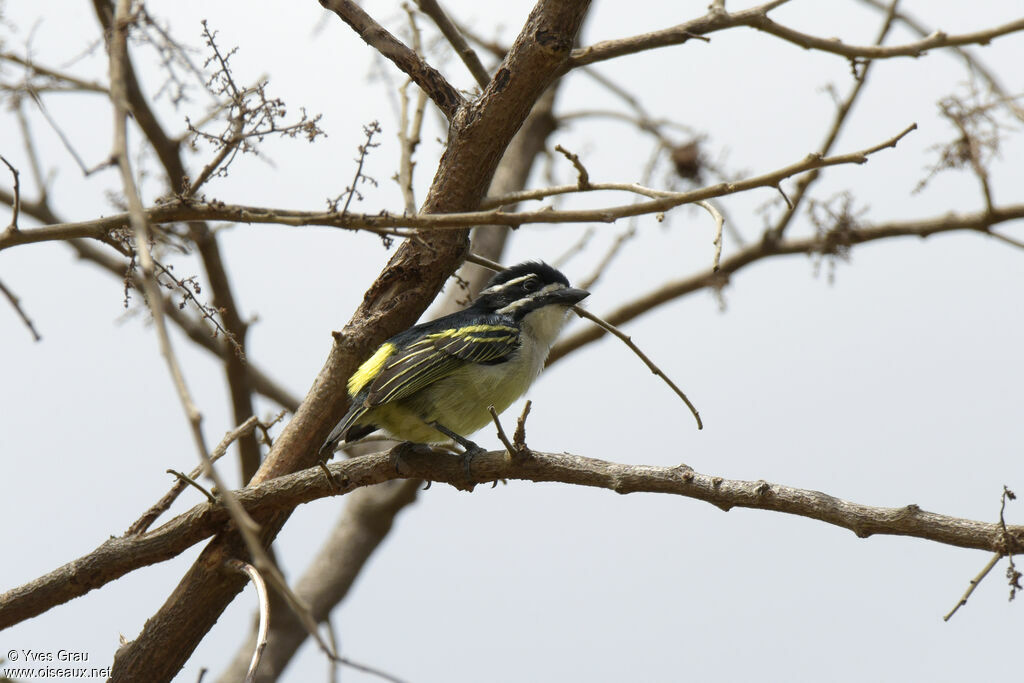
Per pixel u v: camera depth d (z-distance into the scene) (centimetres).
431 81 1143
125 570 1046
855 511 763
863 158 766
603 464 881
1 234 924
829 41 1200
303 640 1747
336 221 850
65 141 905
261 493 1030
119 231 916
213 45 848
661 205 790
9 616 1030
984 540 716
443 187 1138
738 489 810
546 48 1064
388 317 1159
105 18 994
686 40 1177
